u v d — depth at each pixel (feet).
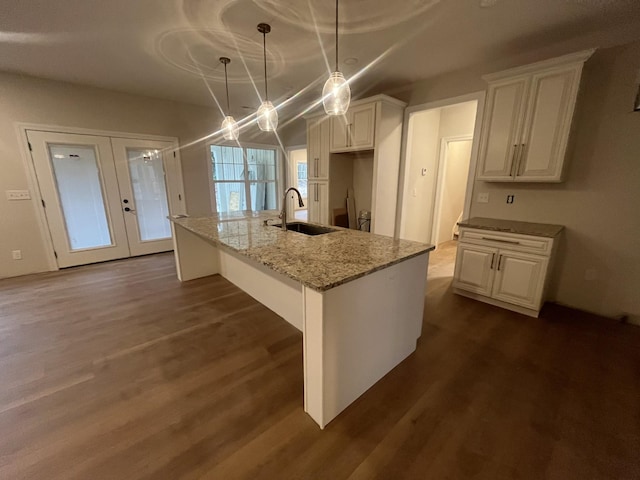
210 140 16.10
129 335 7.23
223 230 7.68
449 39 7.88
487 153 8.89
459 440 4.33
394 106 11.28
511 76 8.07
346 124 11.91
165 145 14.62
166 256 14.70
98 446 4.22
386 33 7.57
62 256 12.48
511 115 8.24
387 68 9.92
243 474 3.83
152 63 9.61
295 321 7.58
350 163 13.89
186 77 11.01
